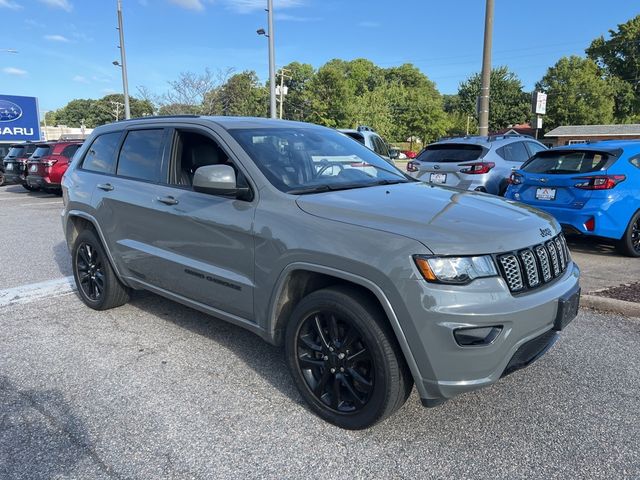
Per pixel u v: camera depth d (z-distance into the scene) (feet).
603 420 10.09
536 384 11.54
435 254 8.36
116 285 15.75
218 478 8.45
